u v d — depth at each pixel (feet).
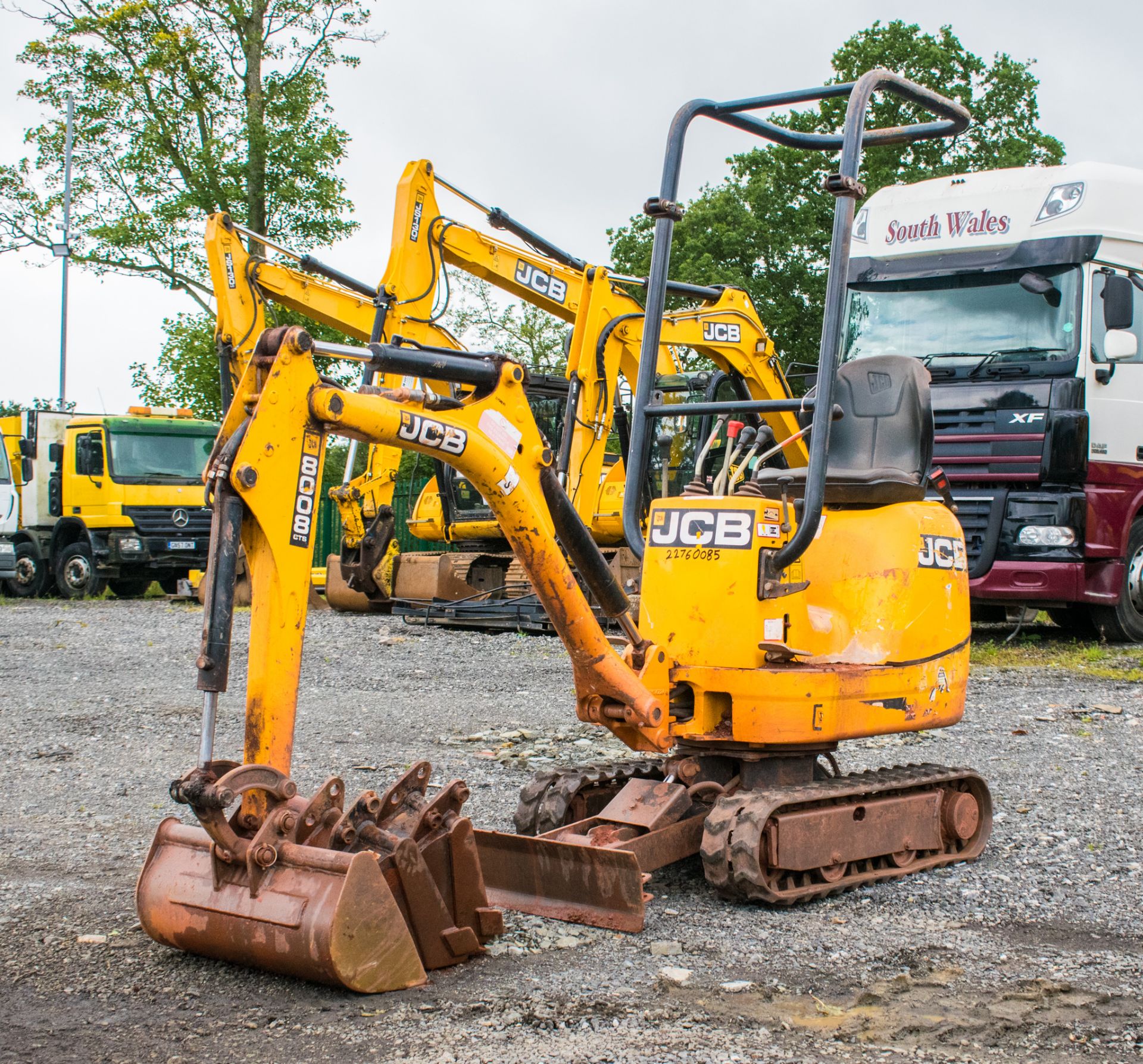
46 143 100.17
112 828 20.79
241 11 94.48
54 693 35.70
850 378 20.45
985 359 42.22
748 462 19.80
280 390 13.30
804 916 16.25
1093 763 25.71
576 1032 12.25
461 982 13.61
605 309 44.24
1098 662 40.42
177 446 73.05
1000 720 30.53
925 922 16.01
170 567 72.23
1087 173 41.34
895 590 18.80
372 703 33.63
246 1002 13.00
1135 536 44.29
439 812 14.38
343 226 99.35
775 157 125.08
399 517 93.09
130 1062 11.57
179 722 31.12
